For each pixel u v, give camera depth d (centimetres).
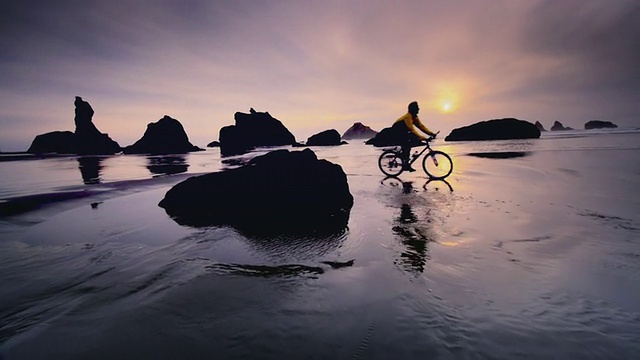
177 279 278
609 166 956
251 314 218
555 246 332
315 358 174
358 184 835
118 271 300
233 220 491
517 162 1159
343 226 439
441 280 264
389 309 221
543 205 515
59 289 264
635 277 259
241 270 296
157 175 1127
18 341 190
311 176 620
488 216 462
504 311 215
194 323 208
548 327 196
